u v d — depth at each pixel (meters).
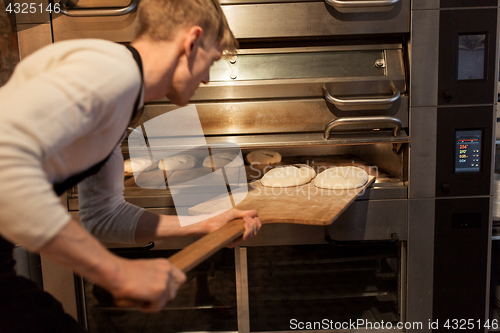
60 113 0.42
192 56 0.65
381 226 1.33
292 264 1.38
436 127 1.28
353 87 1.31
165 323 1.41
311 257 1.38
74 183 0.62
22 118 0.40
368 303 1.42
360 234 1.33
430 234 1.33
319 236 1.33
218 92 1.31
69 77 0.44
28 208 0.40
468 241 1.34
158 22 0.61
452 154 1.29
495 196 1.45
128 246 1.31
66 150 0.52
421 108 1.28
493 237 1.39
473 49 1.25
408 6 1.24
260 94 1.32
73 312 1.34
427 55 1.25
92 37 1.25
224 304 1.40
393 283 1.41
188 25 0.62
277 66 1.34
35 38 1.25
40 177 0.42
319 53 1.35
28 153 0.40
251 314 1.41
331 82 1.30
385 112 1.30
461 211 1.32
